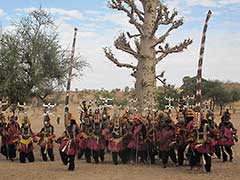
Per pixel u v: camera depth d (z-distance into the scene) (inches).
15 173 618.8
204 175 596.1
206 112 691.4
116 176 591.5
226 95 2837.1
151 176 590.2
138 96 934.4
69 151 640.4
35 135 765.9
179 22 925.8
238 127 1776.6
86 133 749.9
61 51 957.8
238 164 709.3
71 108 2287.2
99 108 810.8
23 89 920.3
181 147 677.3
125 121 738.8
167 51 942.4
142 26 935.7
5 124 796.6
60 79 956.0
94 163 738.8
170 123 685.3
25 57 922.7
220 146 747.4
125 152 732.7
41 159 800.3
